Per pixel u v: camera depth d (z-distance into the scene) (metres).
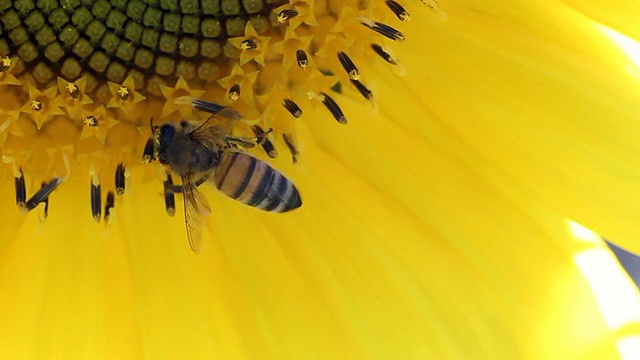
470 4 0.20
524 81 0.20
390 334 0.20
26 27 0.20
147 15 0.20
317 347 0.20
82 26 0.20
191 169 0.20
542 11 0.20
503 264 0.20
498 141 0.20
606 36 0.20
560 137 0.20
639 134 0.20
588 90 0.20
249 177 0.20
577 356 0.20
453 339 0.20
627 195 0.20
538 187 0.20
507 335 0.20
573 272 0.20
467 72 0.20
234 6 0.20
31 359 0.20
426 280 0.20
